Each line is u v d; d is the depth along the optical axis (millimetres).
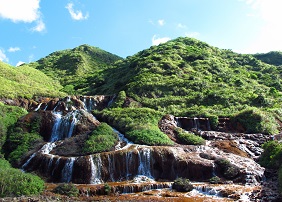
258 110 48812
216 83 65562
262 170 31562
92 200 24500
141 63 75812
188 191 27281
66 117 44469
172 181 31281
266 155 34438
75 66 114500
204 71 73125
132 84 63062
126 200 24391
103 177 31781
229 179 30547
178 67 71812
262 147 36812
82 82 91000
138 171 32750
